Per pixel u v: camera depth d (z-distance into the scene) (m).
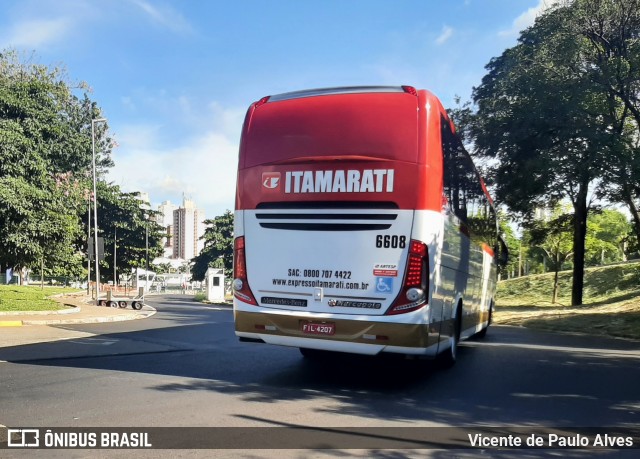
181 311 24.77
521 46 21.03
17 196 16.84
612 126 19.33
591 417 5.93
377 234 6.87
